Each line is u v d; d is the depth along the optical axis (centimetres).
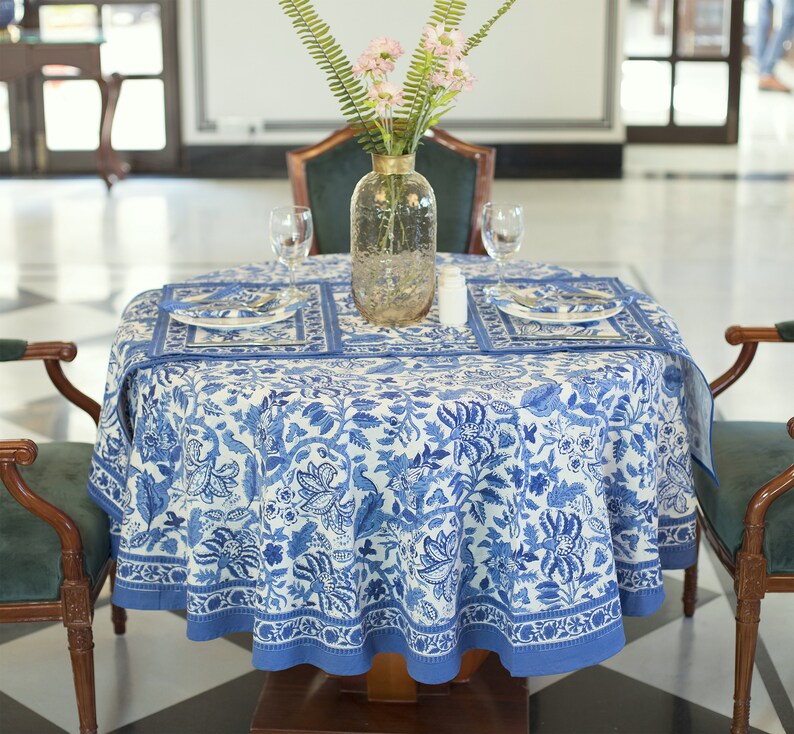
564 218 712
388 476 186
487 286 248
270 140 859
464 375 193
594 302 224
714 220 704
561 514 188
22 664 254
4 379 422
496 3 834
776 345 460
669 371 212
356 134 211
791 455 229
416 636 187
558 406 186
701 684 244
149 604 204
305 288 248
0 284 555
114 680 247
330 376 193
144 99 854
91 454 237
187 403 191
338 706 229
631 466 199
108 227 688
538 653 191
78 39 766
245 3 836
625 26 838
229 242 650
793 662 251
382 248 213
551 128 855
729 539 215
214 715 235
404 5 826
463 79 198
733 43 933
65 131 852
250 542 195
